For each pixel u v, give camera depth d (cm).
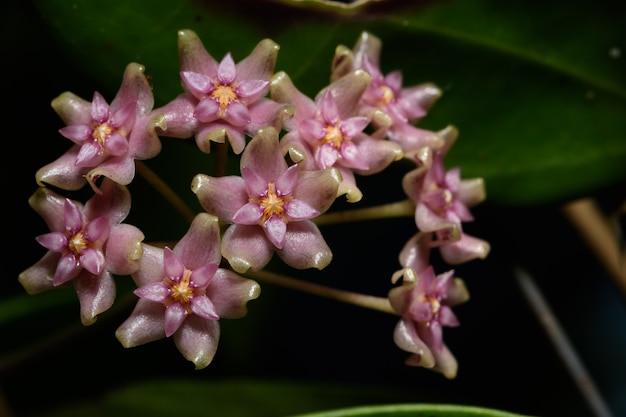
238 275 22
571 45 24
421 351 22
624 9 24
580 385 24
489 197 24
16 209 26
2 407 25
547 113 24
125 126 22
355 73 22
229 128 22
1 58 25
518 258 25
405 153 23
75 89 25
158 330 22
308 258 22
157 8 22
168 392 25
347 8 23
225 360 26
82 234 22
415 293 22
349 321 28
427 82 24
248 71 22
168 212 25
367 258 28
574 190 24
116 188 22
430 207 23
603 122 24
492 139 24
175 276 21
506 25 23
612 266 24
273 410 25
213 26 23
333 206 27
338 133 22
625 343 28
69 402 26
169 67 23
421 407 21
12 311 24
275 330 28
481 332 28
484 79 24
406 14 23
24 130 26
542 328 25
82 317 22
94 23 22
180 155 25
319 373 28
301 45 23
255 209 22
